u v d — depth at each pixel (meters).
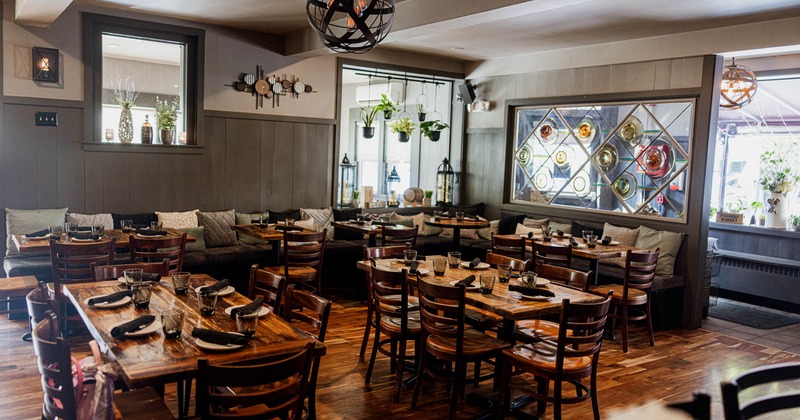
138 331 2.52
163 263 3.72
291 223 6.29
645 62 6.55
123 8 6.04
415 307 4.18
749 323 6.36
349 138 11.47
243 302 3.10
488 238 8.08
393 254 4.75
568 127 7.54
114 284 3.40
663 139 6.50
